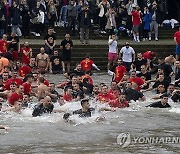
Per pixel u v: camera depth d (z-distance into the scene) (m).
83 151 22.64
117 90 34.03
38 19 55.84
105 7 57.69
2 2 53.06
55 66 47.59
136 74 41.00
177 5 66.12
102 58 51.81
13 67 46.91
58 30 57.41
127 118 29.86
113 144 23.94
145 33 58.47
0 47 47.00
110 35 53.06
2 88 35.16
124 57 48.94
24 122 28.28
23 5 54.69
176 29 62.44
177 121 29.28
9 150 22.75
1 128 26.70
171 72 40.53
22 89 32.22
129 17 58.41
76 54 51.75
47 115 29.66
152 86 38.56
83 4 56.47
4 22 52.81
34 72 36.78
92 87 36.19
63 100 32.78
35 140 24.55
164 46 55.16
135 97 34.72
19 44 49.25
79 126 27.50
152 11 58.03
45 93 33.19
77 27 57.09
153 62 52.47
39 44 51.22
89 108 29.05
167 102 33.47
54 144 23.83
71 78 37.25
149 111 31.98
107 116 30.17
